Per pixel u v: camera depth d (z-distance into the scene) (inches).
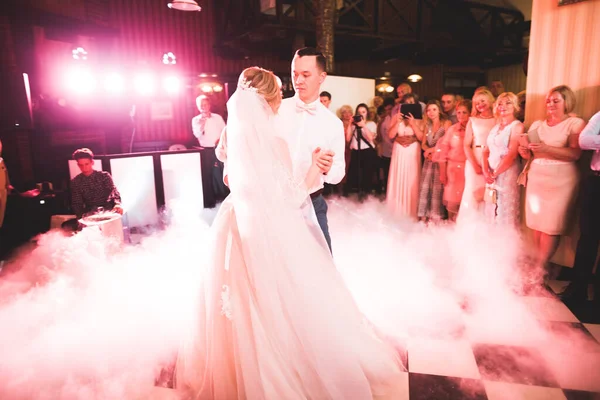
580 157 130.6
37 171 237.0
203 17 356.5
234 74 366.0
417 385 85.5
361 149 253.6
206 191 223.3
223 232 77.8
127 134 295.1
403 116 201.0
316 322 74.5
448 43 377.7
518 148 139.9
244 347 71.9
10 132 222.7
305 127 100.7
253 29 301.0
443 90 490.6
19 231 175.9
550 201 131.8
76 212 161.9
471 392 83.2
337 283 81.0
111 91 279.3
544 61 146.2
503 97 141.1
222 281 75.8
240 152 74.4
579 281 122.9
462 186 174.7
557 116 129.8
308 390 73.4
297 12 331.6
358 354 80.2
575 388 84.1
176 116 339.9
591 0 132.5
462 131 171.9
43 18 238.2
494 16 414.6
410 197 204.5
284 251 74.8
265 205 74.5
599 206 117.6
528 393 82.7
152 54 335.3
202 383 80.6
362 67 439.8
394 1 410.0
